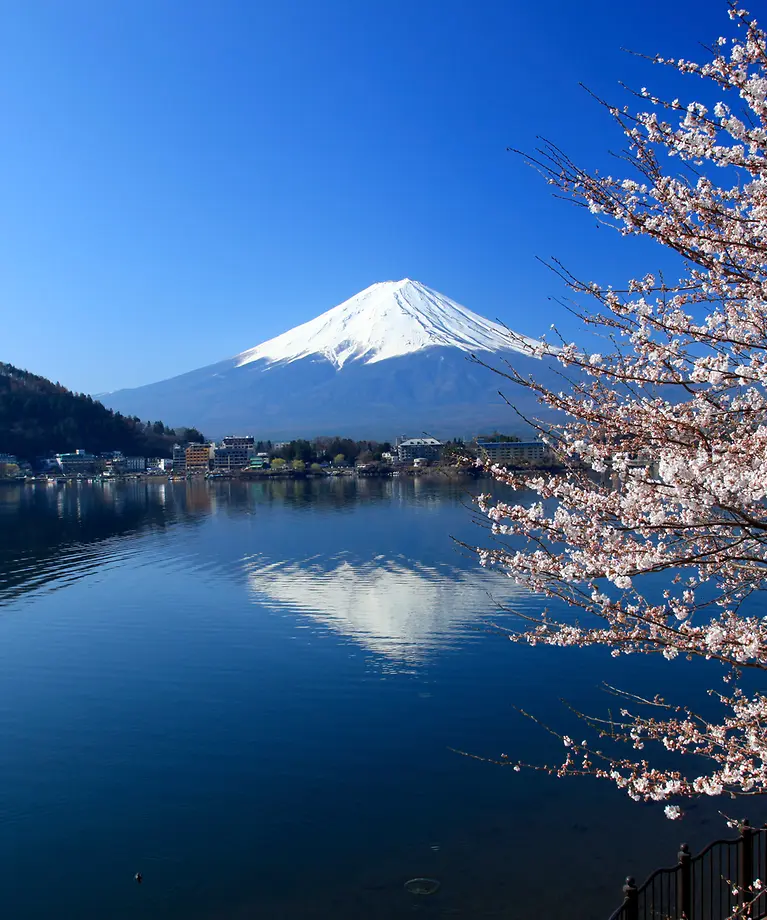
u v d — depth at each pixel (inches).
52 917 520.1
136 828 641.0
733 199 229.0
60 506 4338.1
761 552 279.9
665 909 483.5
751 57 200.4
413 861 577.0
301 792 696.4
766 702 303.6
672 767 701.9
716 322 251.6
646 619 242.2
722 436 246.5
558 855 578.6
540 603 1424.7
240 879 562.3
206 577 1852.9
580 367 252.7
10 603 1565.0
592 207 227.0
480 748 778.2
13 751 799.1
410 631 1259.8
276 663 1102.4
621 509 237.1
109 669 1085.8
